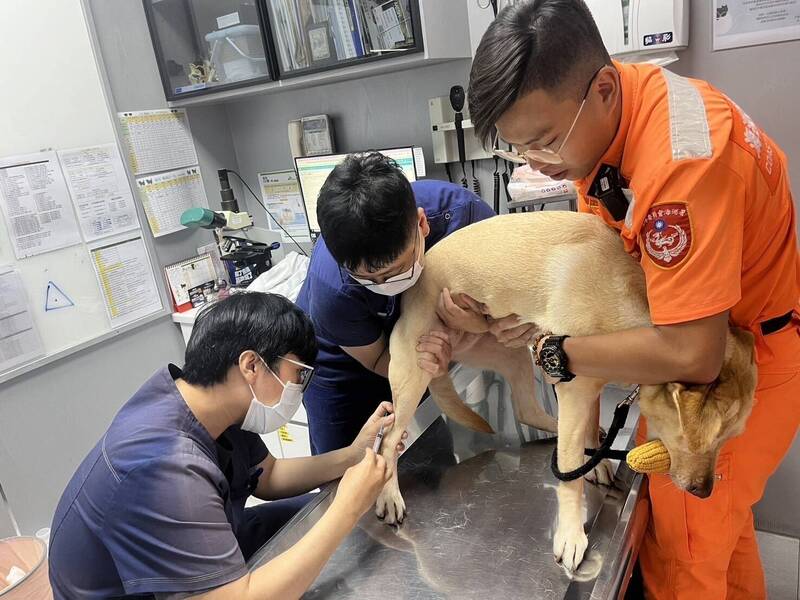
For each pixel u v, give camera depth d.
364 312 1.30
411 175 2.16
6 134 2.01
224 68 2.35
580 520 0.99
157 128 2.50
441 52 1.86
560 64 0.76
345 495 1.01
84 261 2.26
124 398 2.45
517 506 1.12
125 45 2.36
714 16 1.55
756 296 0.96
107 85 2.30
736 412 0.85
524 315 1.04
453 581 0.97
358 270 1.04
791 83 1.53
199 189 2.71
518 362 1.29
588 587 0.91
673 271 0.78
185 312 2.60
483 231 1.09
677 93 0.82
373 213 0.96
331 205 0.98
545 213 1.06
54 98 2.13
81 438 2.30
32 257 2.10
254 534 1.37
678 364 0.81
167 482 0.93
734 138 0.79
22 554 1.79
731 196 0.76
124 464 0.95
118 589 1.05
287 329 1.01
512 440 1.34
